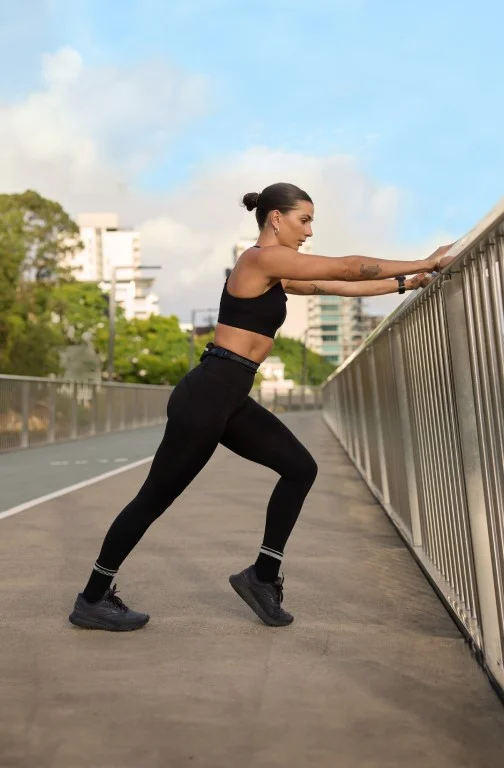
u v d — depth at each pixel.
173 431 4.24
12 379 20.83
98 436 28.50
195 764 2.74
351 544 6.76
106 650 3.99
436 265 3.91
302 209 4.28
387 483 8.34
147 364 74.44
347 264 3.99
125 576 5.66
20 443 21.30
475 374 3.70
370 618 4.54
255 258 4.13
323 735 2.96
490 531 3.60
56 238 49.28
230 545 6.80
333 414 23.03
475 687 3.43
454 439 4.33
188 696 3.36
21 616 4.64
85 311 63.16
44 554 6.54
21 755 2.81
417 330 5.39
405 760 2.76
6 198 48.16
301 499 4.44
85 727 3.05
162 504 4.30
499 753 2.80
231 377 4.21
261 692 3.40
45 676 3.62
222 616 4.62
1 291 46.81
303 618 4.56
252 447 4.42
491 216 2.88
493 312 3.28
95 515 8.76
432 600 4.93
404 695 3.35
